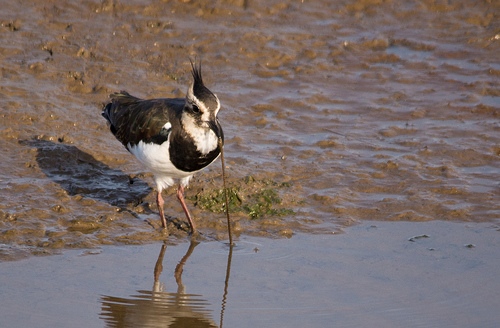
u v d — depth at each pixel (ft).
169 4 63.05
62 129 50.83
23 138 49.60
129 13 61.93
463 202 46.03
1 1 61.52
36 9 61.31
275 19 63.21
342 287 38.34
